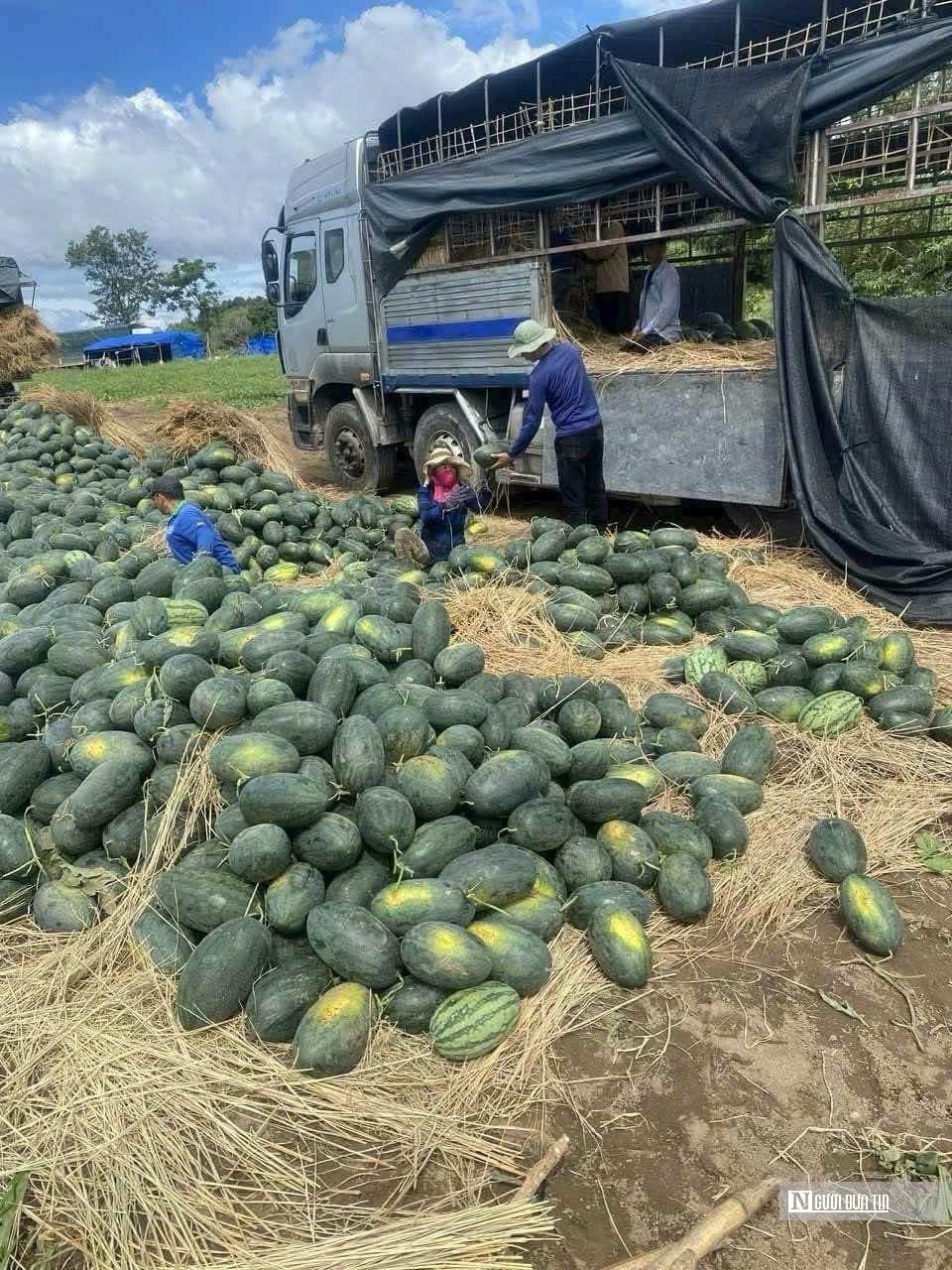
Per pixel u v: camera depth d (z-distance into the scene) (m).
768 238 14.19
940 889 4.71
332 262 14.24
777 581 8.54
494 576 7.71
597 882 4.38
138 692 5.06
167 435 14.43
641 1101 3.47
